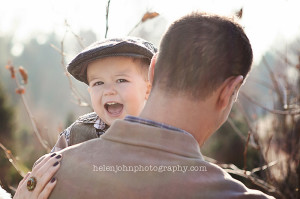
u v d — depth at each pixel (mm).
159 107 1057
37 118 2756
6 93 9391
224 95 1042
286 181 3514
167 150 1025
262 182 3172
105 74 1711
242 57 1053
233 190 997
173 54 1040
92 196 1018
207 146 6012
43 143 2576
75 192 1038
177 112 1045
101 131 1821
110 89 1713
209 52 1021
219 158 5871
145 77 1771
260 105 3287
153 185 994
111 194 1006
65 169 1084
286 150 3689
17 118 9234
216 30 1041
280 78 4094
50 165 1104
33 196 1088
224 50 1030
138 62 1741
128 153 1041
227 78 1038
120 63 1701
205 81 1024
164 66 1055
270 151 3711
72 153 1113
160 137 1031
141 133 1044
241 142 5820
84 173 1052
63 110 32562
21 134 8391
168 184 990
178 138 1029
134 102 1727
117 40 1693
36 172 1118
